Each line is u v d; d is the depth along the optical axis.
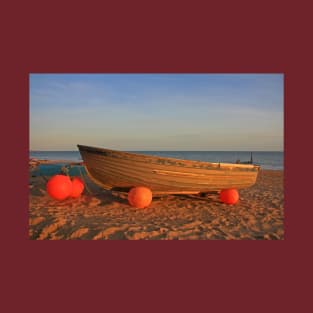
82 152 6.48
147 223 5.28
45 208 6.02
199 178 6.54
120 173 6.24
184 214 5.95
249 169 7.37
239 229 5.13
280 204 7.04
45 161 14.89
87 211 5.91
